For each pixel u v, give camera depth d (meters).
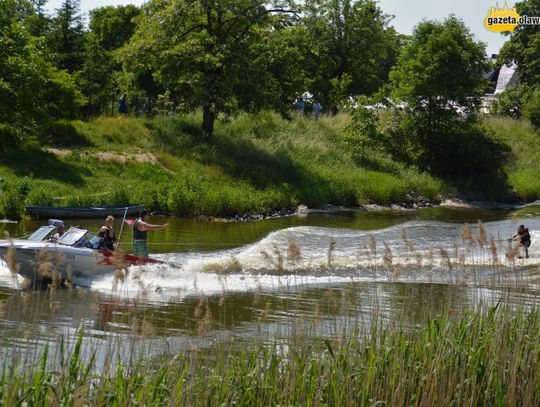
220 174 35.88
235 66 38.75
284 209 33.84
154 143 37.16
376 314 9.95
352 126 47.66
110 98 49.47
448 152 47.53
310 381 7.56
